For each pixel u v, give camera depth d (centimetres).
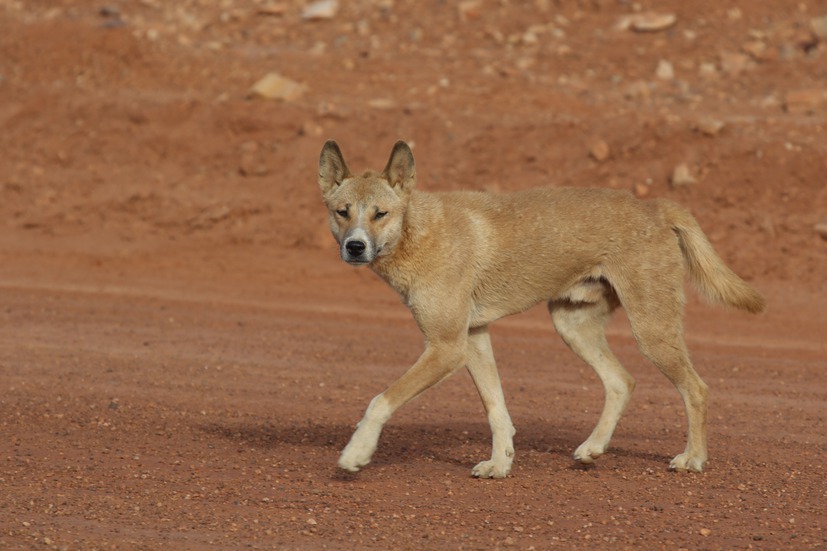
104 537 2269
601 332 2998
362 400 3653
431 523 2398
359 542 2266
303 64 8531
